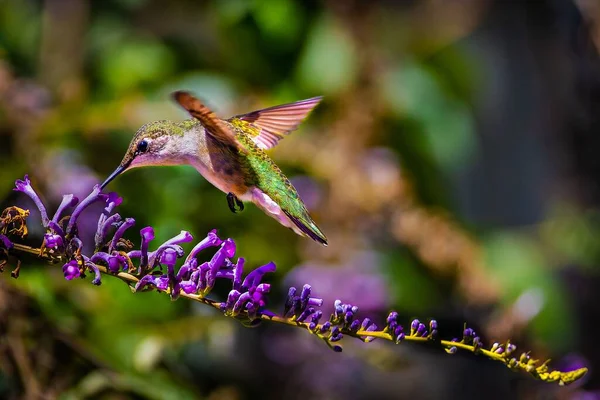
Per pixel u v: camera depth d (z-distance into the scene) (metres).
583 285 12.12
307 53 10.84
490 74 14.28
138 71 10.66
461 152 11.30
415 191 11.02
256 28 10.77
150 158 6.09
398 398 12.28
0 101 9.05
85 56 10.95
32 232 7.70
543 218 14.35
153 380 8.39
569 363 9.98
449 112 11.34
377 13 11.37
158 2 11.45
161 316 8.65
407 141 10.98
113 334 8.38
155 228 9.10
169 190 9.32
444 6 12.11
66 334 7.88
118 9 11.30
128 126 9.30
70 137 9.17
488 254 12.01
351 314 5.00
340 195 9.95
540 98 13.38
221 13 10.75
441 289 10.31
